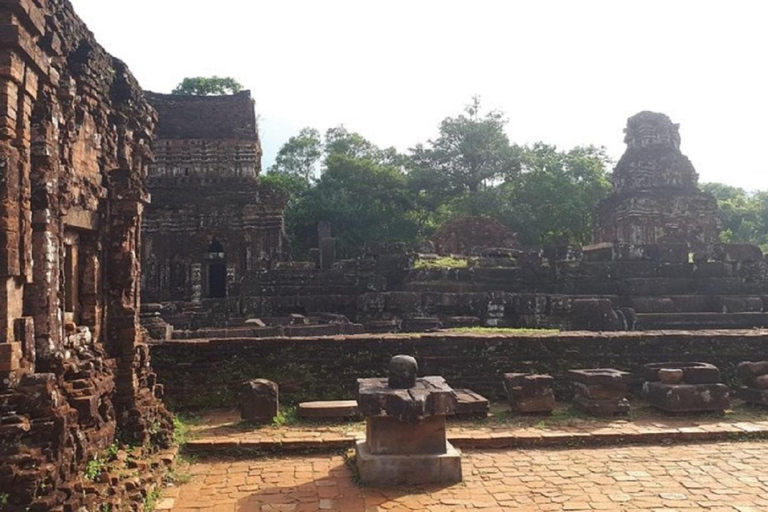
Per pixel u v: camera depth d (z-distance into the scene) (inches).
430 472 329.7
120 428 361.4
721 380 562.6
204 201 1492.4
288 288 1053.2
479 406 455.8
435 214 2129.7
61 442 249.0
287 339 526.0
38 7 302.4
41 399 252.2
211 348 515.5
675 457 376.8
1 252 266.7
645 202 1503.4
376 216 1921.8
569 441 405.7
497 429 424.8
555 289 1022.4
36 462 233.1
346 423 445.4
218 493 317.1
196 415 484.4
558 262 1039.6
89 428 307.0
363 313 928.9
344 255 1852.9
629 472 346.9
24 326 274.4
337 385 522.3
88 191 373.7
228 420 463.8
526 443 403.5
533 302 917.8
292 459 380.5
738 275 1029.2
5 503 220.1
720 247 1052.5
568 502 299.4
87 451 287.0
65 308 359.9
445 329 769.6
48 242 307.7
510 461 370.3
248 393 448.5
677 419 454.9
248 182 1521.9
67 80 337.1
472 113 2139.5
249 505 299.1
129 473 298.7
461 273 1032.2
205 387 508.1
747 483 326.6
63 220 331.6
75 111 355.3
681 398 464.1
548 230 1904.5
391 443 336.5
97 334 378.9
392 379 353.7
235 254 1487.5
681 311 954.7
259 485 329.7
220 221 1486.2
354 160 1974.7
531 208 1908.2
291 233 1891.0
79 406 301.9
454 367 537.6
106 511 251.8
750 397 497.7
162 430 384.8
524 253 1062.4
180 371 509.7
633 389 547.2
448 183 2063.2
